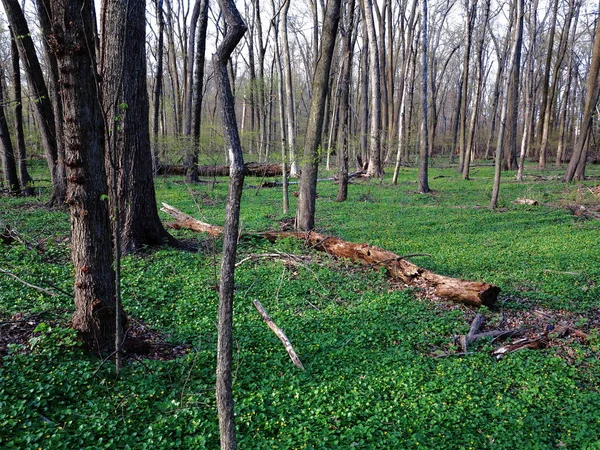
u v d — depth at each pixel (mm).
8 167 17766
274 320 7477
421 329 7453
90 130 5219
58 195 15047
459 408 5164
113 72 8977
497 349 6824
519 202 19625
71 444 4074
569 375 6141
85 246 5500
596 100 24719
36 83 14133
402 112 25891
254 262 10484
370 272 10172
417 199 21156
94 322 5625
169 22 32125
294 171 27188
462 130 35500
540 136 43656
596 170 34531
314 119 12648
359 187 24953
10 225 11203
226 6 2959
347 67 18484
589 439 4777
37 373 4918
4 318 6324
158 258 9750
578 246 12523
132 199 9883
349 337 7012
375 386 5598
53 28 4883
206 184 23484
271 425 4695
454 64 62812
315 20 28234
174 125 32156
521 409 5258
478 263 11070
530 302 8820
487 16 26672
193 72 24906
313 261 10773
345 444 4504
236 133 3088
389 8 36656
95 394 4883
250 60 33875
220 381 3207
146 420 4621
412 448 4504
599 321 7961
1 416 4125
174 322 7109
